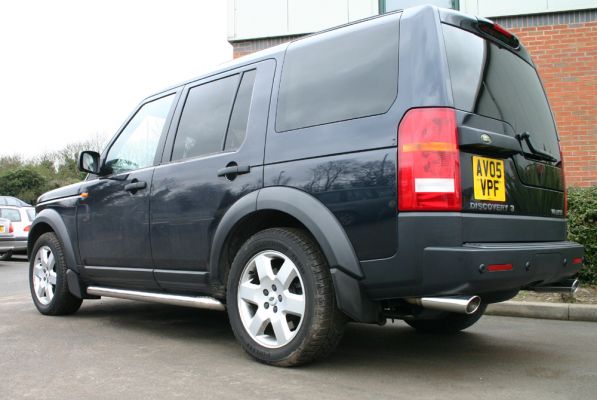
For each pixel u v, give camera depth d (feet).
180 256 12.86
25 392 9.46
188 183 12.73
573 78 24.03
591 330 14.71
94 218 15.46
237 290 11.37
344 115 10.25
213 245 11.89
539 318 16.38
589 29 23.86
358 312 9.61
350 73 10.44
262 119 11.64
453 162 8.96
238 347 12.75
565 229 12.08
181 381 10.01
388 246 9.25
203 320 16.29
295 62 11.55
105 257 15.12
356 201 9.64
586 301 16.76
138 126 15.40
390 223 9.23
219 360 11.51
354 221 9.64
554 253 10.19
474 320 13.48
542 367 11.03
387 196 9.28
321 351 10.27
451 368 10.91
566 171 24.03
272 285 10.80
